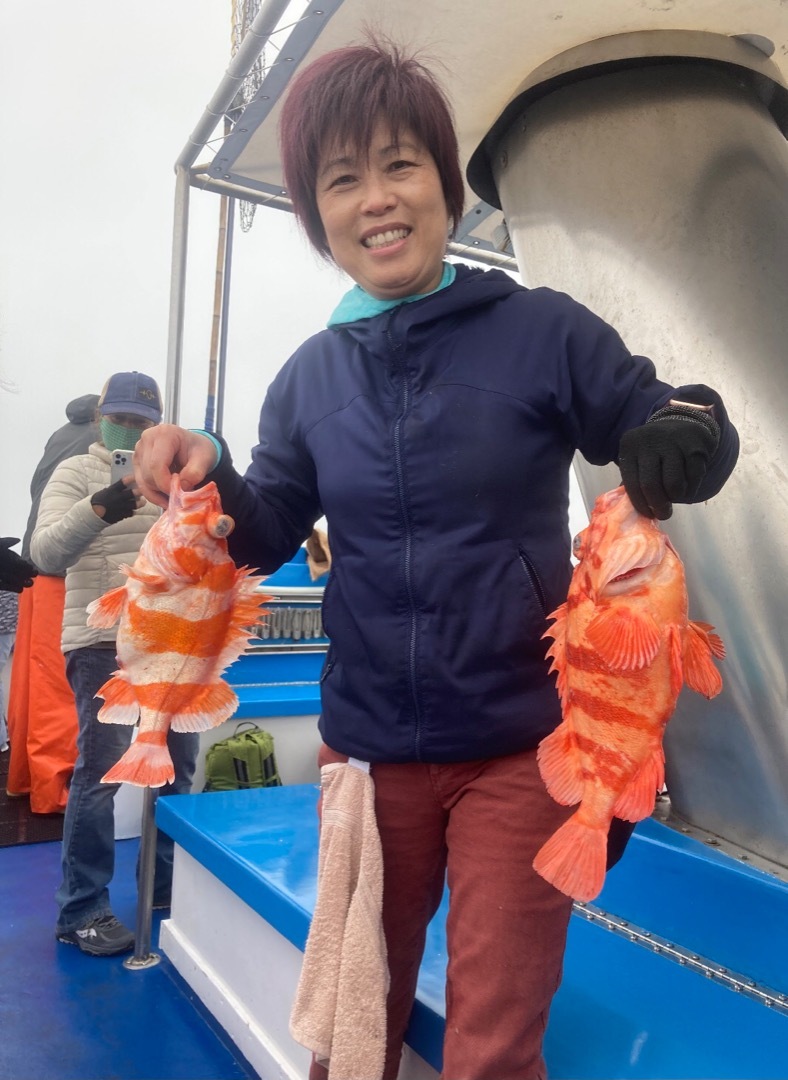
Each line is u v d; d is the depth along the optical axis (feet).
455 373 4.66
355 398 4.94
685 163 7.91
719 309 7.38
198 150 9.95
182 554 4.67
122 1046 7.87
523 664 4.46
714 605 7.14
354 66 4.76
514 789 4.37
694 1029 5.22
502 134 9.49
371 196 4.66
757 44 8.39
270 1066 7.06
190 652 4.74
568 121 8.46
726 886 6.03
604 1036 5.15
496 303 4.83
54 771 14.08
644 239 7.88
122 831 13.44
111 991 8.87
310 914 6.49
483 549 4.48
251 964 7.71
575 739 4.00
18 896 11.14
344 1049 4.44
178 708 4.74
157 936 10.18
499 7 7.73
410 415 4.66
